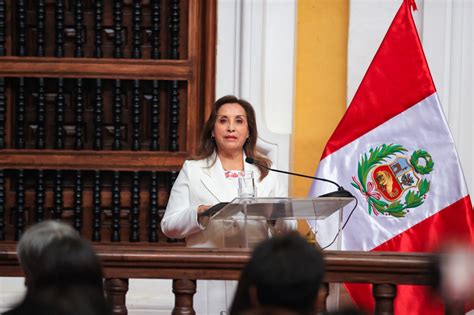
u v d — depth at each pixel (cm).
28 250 650
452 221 1268
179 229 1084
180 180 1134
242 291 579
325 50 1516
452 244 923
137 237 1505
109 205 1512
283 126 1488
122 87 1515
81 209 1505
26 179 1512
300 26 1516
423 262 924
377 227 1277
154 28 1507
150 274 934
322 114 1510
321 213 1045
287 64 1494
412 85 1295
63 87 1499
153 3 1506
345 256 930
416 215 1275
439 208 1273
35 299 556
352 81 1495
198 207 1069
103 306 593
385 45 1306
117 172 1502
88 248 624
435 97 1290
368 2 1498
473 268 910
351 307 559
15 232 1498
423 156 1284
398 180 1284
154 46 1510
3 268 934
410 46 1302
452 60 1490
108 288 931
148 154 1508
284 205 992
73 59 1495
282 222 1072
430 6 1493
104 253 925
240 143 1139
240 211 1016
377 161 1288
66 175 1513
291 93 1494
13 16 1505
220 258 927
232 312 590
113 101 1505
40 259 625
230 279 934
